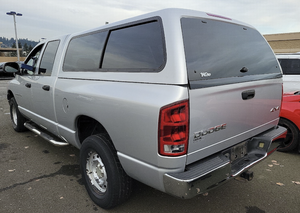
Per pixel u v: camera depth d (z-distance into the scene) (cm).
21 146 460
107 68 261
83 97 268
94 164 282
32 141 487
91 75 276
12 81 493
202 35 221
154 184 209
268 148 264
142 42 226
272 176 352
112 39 263
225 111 221
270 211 272
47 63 372
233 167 241
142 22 231
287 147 430
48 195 300
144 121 200
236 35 260
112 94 232
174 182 191
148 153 203
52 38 386
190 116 192
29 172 358
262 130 285
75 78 300
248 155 267
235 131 239
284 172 364
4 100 959
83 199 293
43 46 401
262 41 302
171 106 185
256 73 266
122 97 220
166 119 187
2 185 321
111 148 248
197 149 204
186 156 197
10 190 309
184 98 187
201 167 205
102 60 271
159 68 204
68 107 300
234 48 248
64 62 334
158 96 195
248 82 243
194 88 192
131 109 210
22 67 388
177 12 214
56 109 332
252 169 375
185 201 289
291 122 419
